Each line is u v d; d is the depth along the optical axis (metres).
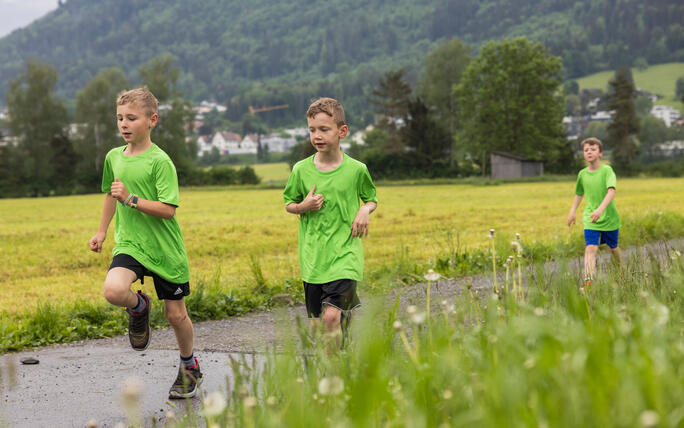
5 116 81.44
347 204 4.34
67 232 23.36
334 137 4.34
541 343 1.85
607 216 8.01
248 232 21.28
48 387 4.67
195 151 85.69
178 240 4.36
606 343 1.83
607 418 1.44
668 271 3.38
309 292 4.38
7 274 13.62
